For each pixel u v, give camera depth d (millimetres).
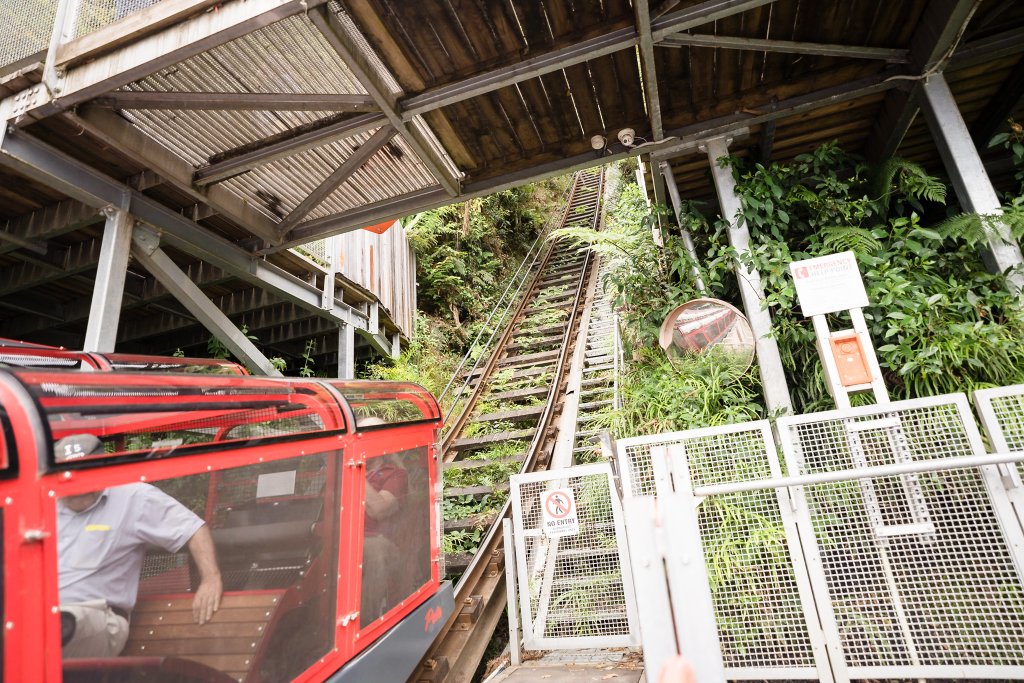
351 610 2266
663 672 686
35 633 1179
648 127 4691
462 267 12953
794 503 2709
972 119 5152
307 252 6926
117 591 1397
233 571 1741
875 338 3949
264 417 1974
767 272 4383
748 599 2738
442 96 3805
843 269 3098
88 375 1451
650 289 5789
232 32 3117
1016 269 3496
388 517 2723
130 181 4469
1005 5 3648
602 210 18250
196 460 1662
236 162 4301
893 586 2533
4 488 1175
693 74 4258
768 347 4125
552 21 3494
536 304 12172
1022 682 2365
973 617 2422
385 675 2418
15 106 3578
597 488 3383
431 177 4980
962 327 3354
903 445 2648
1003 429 2539
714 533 2871
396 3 3191
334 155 4766
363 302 8867
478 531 5082
